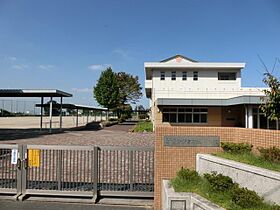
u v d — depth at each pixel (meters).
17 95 33.50
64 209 6.86
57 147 7.67
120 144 19.97
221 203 5.27
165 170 7.17
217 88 32.56
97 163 7.62
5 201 7.39
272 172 4.91
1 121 51.78
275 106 6.88
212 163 6.48
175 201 5.83
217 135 7.23
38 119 56.38
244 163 5.81
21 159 7.75
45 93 31.78
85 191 7.60
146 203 7.39
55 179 8.84
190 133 7.24
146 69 36.09
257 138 6.70
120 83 58.41
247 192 5.07
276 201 4.70
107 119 56.09
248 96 22.73
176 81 34.59
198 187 6.14
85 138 24.45
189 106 28.45
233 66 33.53
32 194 7.70
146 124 40.44
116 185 8.19
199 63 33.91
